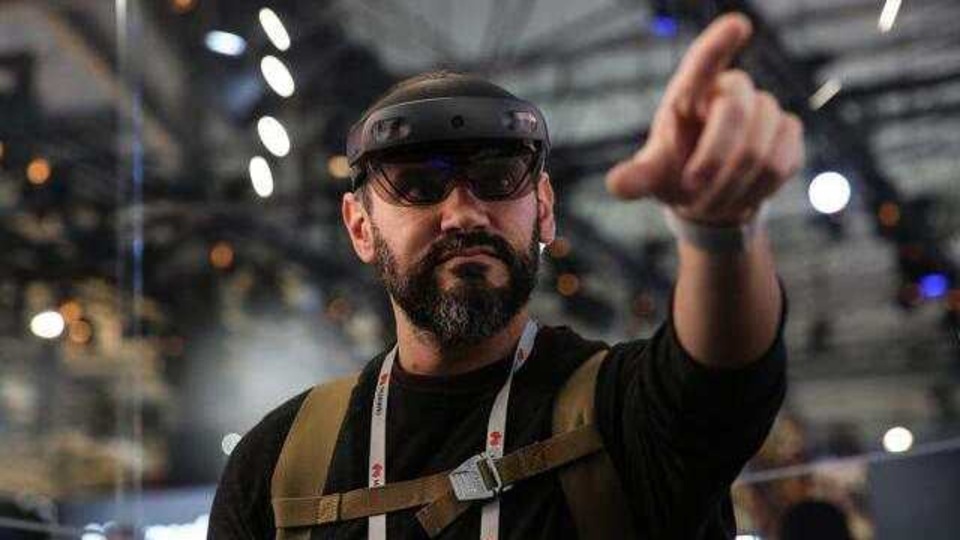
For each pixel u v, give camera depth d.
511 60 4.68
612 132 4.88
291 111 4.68
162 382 5.43
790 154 0.72
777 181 0.73
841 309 5.80
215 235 5.23
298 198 5.11
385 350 1.24
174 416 5.45
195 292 5.40
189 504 4.71
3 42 4.67
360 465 1.13
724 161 0.71
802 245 5.59
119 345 5.27
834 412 5.82
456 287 1.05
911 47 4.31
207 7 4.35
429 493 1.06
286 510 1.13
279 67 4.09
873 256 5.59
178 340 5.43
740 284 0.84
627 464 1.02
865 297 5.75
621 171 0.73
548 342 1.14
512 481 1.04
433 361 1.13
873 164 4.88
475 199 1.06
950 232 5.26
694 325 0.87
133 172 4.82
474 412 1.10
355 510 1.09
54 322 5.11
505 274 1.06
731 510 1.10
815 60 4.14
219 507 1.21
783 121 0.72
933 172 5.03
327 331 5.76
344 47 4.55
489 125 1.07
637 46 4.53
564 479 1.03
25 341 5.27
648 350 0.96
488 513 1.04
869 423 5.42
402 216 1.07
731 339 0.87
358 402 1.18
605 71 4.74
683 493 0.95
